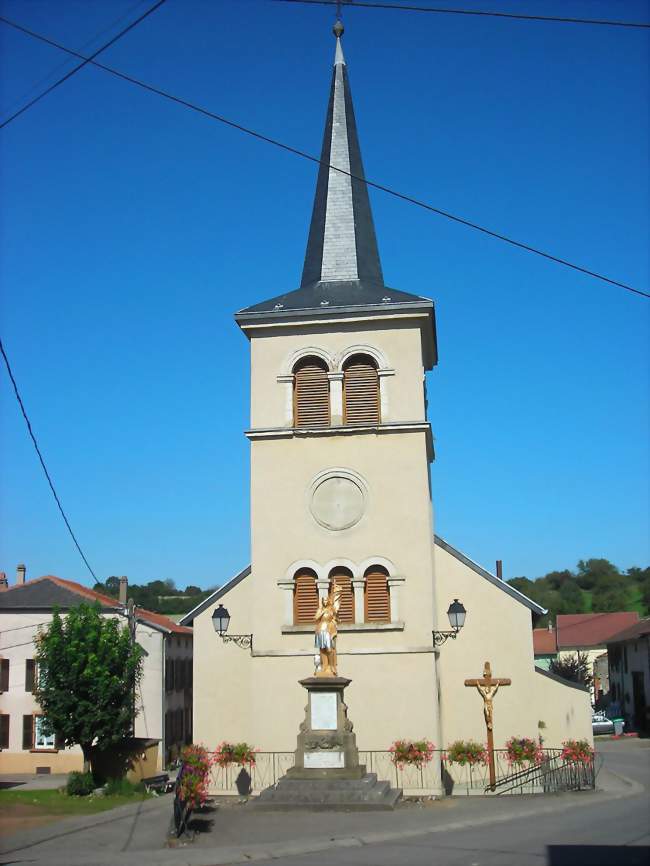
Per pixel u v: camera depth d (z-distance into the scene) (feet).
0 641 157.07
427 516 83.30
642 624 212.23
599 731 190.70
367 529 83.82
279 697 81.71
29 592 161.99
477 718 86.94
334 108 102.06
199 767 59.06
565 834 52.90
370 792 66.90
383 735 79.41
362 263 95.30
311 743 69.10
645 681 191.72
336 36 105.60
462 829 57.26
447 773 83.82
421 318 86.63
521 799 74.49
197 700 88.69
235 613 90.17
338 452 85.71
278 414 87.15
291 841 53.62
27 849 52.29
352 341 87.61
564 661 219.82
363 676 80.89
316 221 98.07
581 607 434.30
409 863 45.14
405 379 86.07
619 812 63.41
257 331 89.04
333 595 75.25
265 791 67.51
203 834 57.06
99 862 47.39
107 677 105.70
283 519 85.15
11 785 125.80
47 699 105.40
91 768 101.91
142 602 449.48
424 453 84.48
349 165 99.14
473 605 89.25
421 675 80.23
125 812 69.51
